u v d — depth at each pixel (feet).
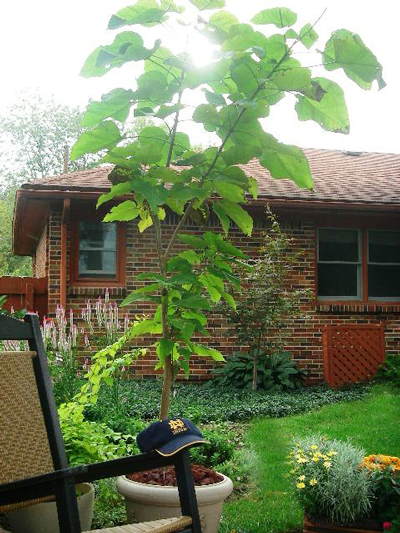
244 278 33.35
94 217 35.27
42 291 37.68
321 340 37.58
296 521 14.87
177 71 12.74
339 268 38.88
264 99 12.24
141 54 11.72
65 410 14.78
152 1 12.10
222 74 12.07
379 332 35.73
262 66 11.87
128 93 11.97
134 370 34.73
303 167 12.56
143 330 13.75
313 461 14.03
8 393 10.55
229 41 11.84
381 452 20.45
